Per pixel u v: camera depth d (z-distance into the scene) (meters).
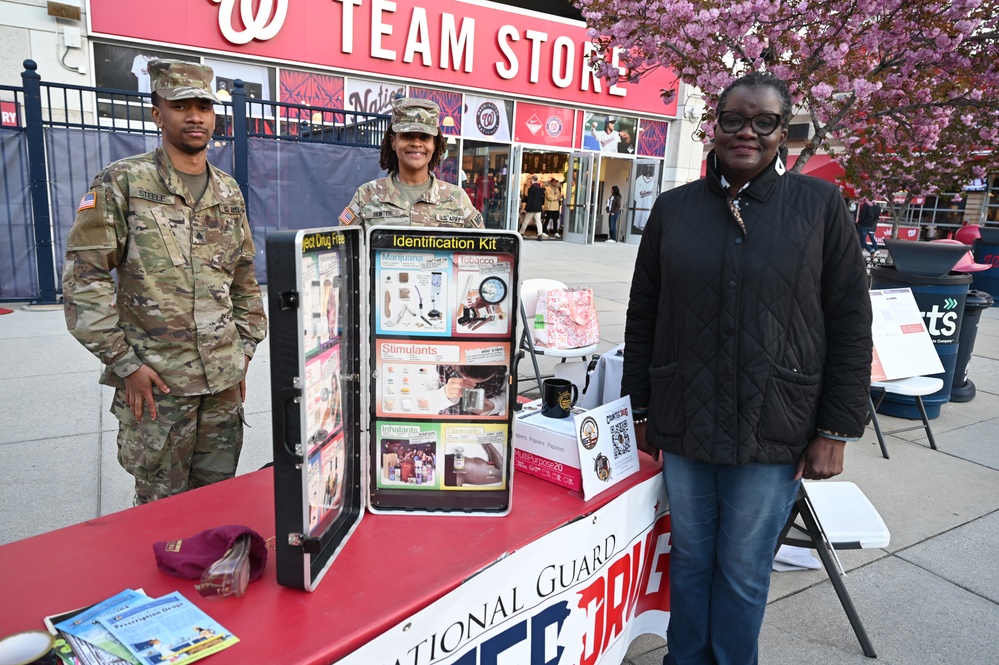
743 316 1.77
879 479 3.96
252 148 7.41
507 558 1.55
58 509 3.05
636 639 2.51
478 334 1.63
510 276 1.61
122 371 1.99
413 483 1.70
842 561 3.06
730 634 2.00
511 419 1.67
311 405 1.31
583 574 1.82
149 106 9.58
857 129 4.42
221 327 2.19
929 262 4.90
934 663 2.39
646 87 14.45
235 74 10.20
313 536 1.37
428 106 2.73
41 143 6.34
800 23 3.36
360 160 8.01
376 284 1.60
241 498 1.75
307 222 7.88
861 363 1.77
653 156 15.31
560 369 4.46
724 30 3.38
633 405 2.14
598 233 16.20
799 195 1.77
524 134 13.45
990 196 14.21
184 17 9.47
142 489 2.18
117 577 1.38
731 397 1.80
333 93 11.06
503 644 1.60
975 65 3.47
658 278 2.05
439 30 11.69
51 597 1.30
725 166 1.80
